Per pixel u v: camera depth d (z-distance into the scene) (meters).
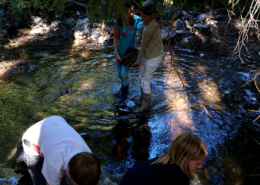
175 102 4.36
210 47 6.66
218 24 7.50
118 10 2.03
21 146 2.69
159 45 3.61
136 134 3.60
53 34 7.63
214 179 2.90
